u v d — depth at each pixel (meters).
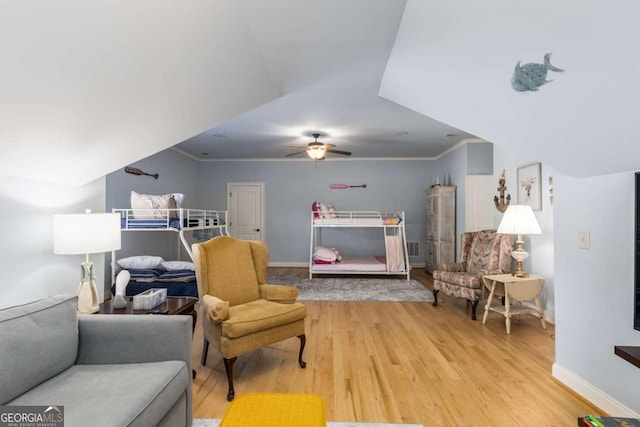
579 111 1.53
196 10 1.47
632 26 1.05
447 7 1.50
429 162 7.28
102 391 1.32
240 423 1.25
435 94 2.33
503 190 4.45
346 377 2.35
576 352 2.14
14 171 1.81
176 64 1.67
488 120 2.12
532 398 2.07
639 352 1.44
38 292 2.06
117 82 1.50
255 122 4.57
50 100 1.38
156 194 5.70
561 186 2.27
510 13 1.29
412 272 6.73
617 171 1.81
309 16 1.87
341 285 5.46
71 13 1.07
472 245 4.49
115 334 1.63
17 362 1.28
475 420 1.85
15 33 1.02
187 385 1.65
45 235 2.11
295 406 1.36
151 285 4.06
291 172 7.45
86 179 2.28
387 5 1.75
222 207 7.46
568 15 1.15
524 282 3.32
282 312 2.38
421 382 2.27
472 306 3.72
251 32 2.02
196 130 2.47
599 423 1.18
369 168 7.36
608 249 1.90
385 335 3.19
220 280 2.62
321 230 7.43
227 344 2.11
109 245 2.12
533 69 1.47
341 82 2.97
